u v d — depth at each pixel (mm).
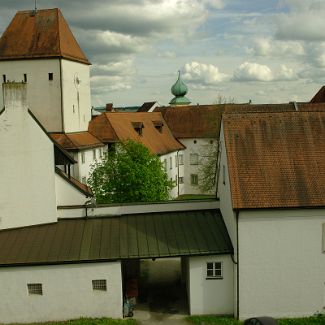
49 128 47875
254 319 20891
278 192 23438
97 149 52031
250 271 23516
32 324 23500
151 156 38969
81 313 23891
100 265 23703
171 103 111375
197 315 24391
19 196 26359
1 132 25781
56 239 25250
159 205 27734
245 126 25594
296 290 23641
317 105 60875
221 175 27359
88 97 54875
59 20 48469
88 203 28984
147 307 25422
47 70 47125
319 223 23297
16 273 23484
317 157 24734
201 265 24234
